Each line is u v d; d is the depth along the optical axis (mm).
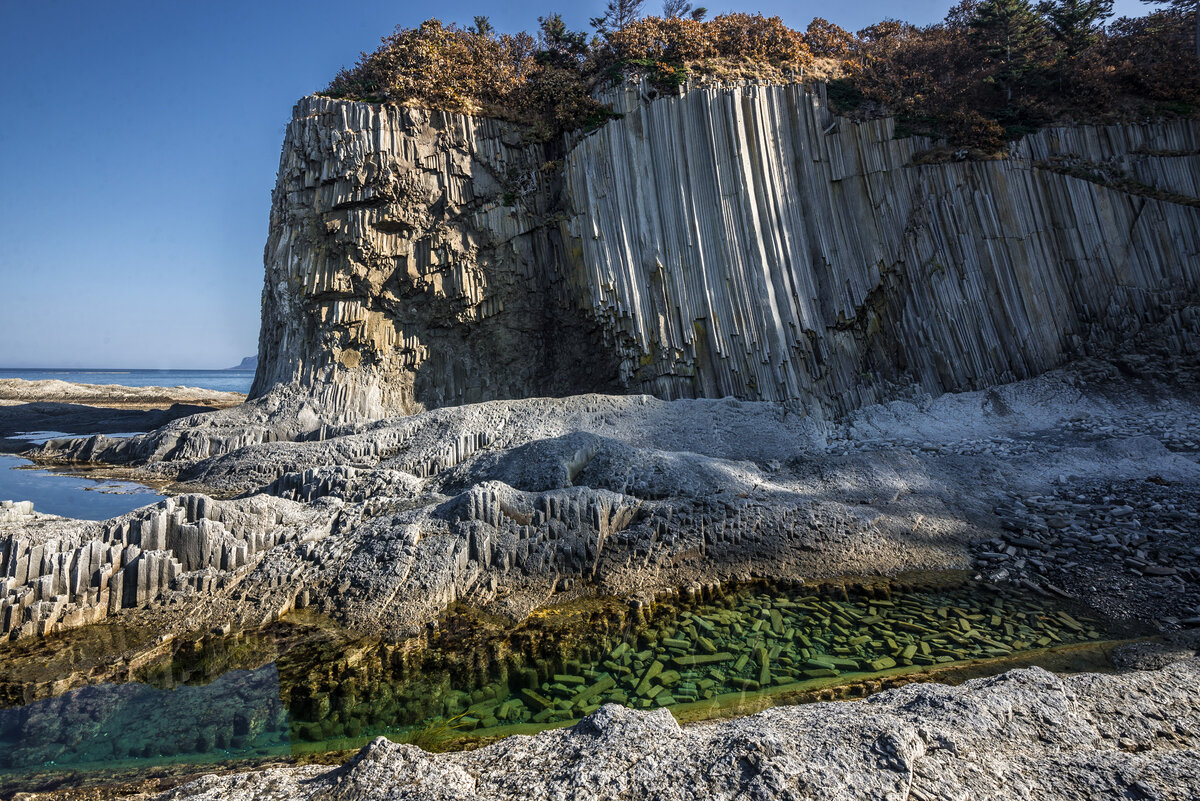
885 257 20062
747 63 23672
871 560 9414
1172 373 17312
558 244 23203
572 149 22156
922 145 20453
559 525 9219
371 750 4176
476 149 23406
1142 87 22172
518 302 23312
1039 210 19594
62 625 7469
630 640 7562
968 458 12750
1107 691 4879
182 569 8297
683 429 16656
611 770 3832
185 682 6715
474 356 23250
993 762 3869
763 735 3994
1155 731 4340
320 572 8398
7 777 5105
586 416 17062
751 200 19891
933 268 19719
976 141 20250
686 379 19922
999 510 10797
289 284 22672
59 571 7727
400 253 22469
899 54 24500
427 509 9453
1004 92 22875
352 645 7344
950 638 7402
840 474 11672
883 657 6992
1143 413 16219
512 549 8883
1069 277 19500
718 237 19938
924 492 11180
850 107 21547
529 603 8305
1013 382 18766
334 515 9789
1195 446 13680
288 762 5309
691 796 3551
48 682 6562
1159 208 19406
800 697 6066
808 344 19516
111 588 7891
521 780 3854
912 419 18031
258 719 6039
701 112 20281
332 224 22078
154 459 19125
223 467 16438
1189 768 3752
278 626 7648
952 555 9570
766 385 19234
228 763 5320
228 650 7207
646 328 20266
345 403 21391
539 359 23500
